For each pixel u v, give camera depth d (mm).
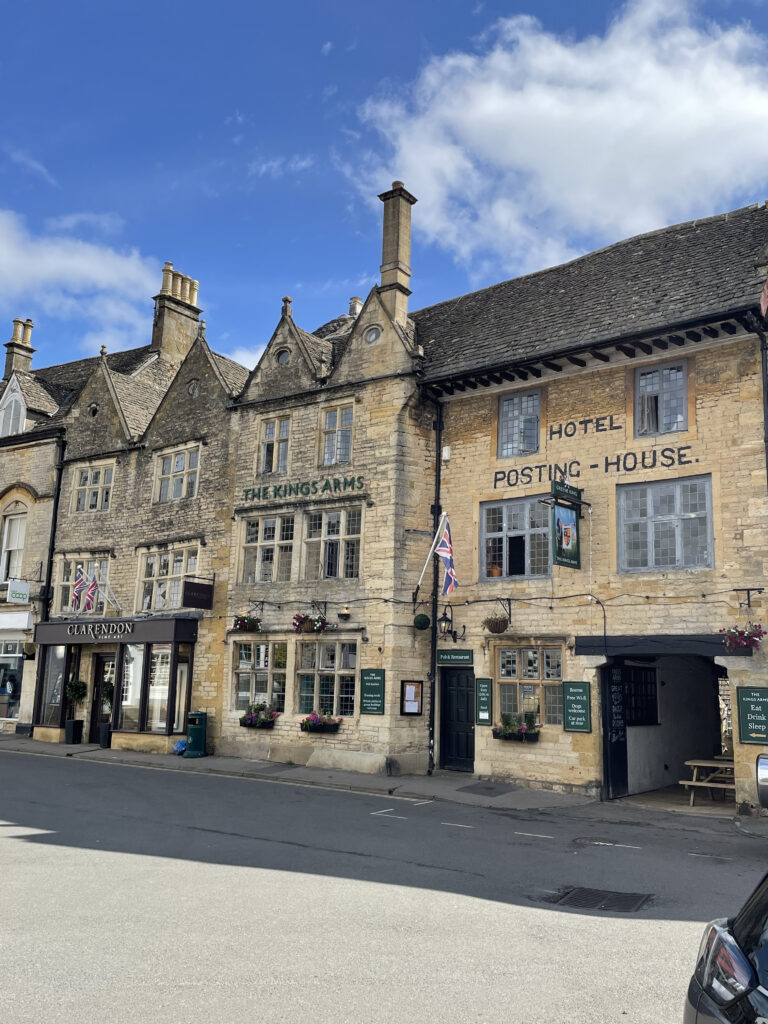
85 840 10320
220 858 9391
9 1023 4699
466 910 7406
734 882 8812
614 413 16031
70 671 23766
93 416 25984
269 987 5348
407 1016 4934
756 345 14531
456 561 17797
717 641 14008
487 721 16641
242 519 20891
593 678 15375
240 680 20203
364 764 17234
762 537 13914
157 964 5746
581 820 12945
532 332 17500
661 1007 5168
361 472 18766
